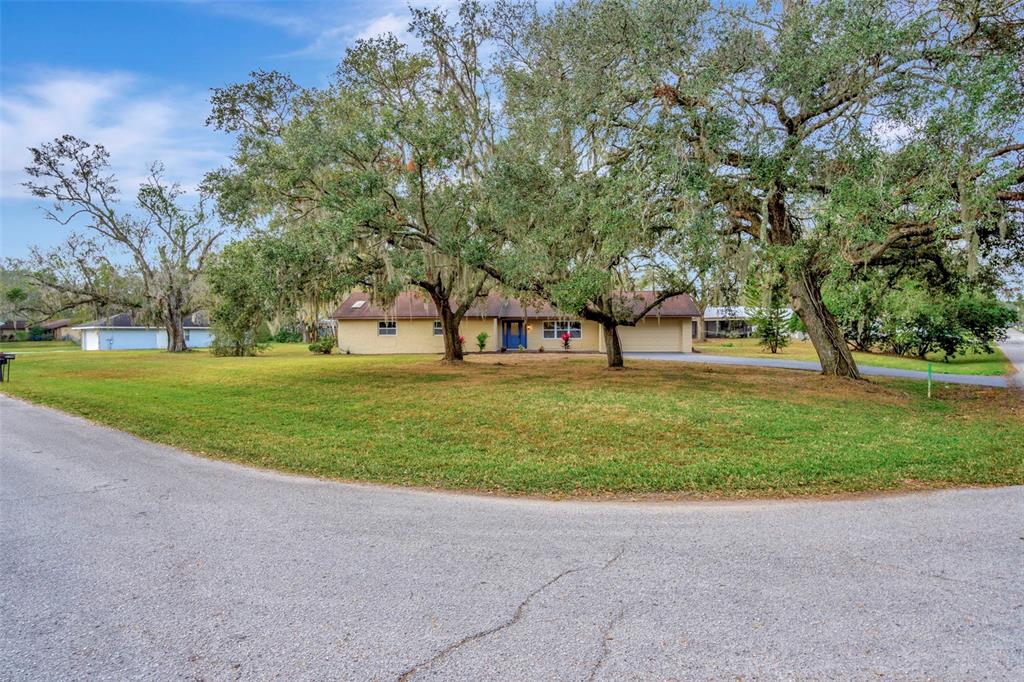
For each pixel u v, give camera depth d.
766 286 14.11
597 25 10.86
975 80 8.81
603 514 5.09
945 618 3.10
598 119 11.81
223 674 2.63
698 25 10.44
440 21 16.55
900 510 5.13
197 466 7.01
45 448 8.07
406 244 15.52
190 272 34.91
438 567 3.88
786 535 4.47
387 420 9.91
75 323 71.00
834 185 9.79
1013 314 24.72
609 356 19.78
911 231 11.29
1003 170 9.44
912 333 26.44
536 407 10.92
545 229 12.57
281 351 36.34
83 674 2.62
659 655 2.77
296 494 5.78
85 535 4.54
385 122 12.31
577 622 3.11
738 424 9.17
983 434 8.66
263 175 14.62
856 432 8.66
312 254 13.03
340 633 3.01
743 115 10.66
